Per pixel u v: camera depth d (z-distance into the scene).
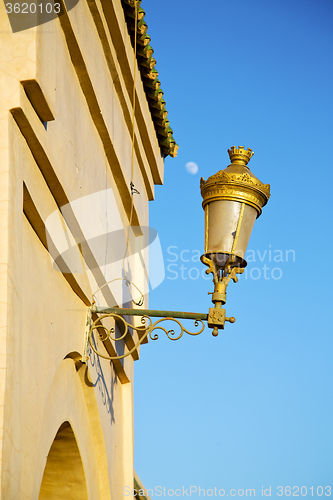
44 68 3.78
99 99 5.32
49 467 4.95
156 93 7.17
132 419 6.73
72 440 4.83
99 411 5.41
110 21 5.63
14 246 3.38
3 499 2.90
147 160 7.62
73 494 5.02
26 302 3.75
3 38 3.72
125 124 6.52
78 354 4.72
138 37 6.25
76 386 4.95
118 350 6.11
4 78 3.63
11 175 3.46
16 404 3.17
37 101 3.75
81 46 4.82
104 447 5.54
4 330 3.14
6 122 3.53
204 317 4.49
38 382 3.87
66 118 4.53
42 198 4.02
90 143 5.25
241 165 5.04
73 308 4.67
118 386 6.52
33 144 3.82
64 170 4.34
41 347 3.96
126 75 6.21
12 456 3.05
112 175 6.11
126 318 6.17
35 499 3.78
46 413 4.11
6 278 3.23
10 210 3.38
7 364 3.10
